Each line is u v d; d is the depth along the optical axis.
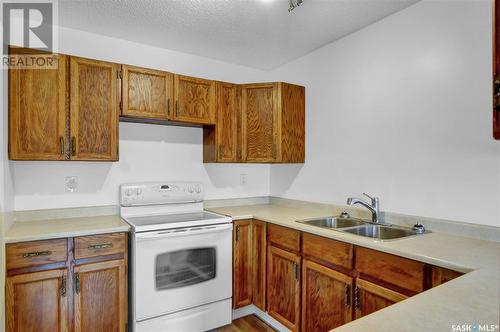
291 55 2.99
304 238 2.13
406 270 1.51
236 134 2.89
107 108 2.27
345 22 2.31
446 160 1.90
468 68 1.79
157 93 2.47
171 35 2.53
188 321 2.27
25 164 2.26
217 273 2.40
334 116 2.67
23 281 1.77
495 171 1.69
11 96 1.96
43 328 1.83
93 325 1.98
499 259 1.37
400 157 2.16
